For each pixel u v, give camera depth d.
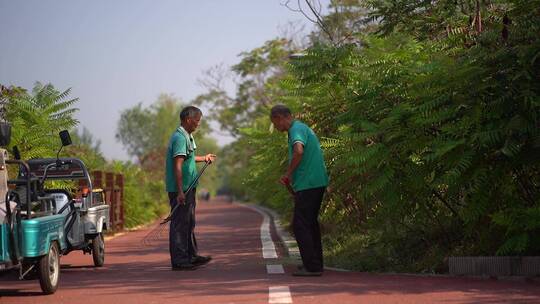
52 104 22.28
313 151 13.20
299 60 15.52
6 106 21.70
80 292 11.87
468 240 13.59
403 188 13.58
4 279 14.01
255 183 26.80
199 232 30.53
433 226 14.55
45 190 15.58
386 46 17.34
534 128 11.85
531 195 12.68
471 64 12.58
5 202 10.91
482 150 12.40
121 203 32.81
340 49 15.27
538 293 9.99
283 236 25.06
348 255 15.80
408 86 13.91
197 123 15.52
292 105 18.62
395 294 10.30
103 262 17.00
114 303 10.45
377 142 13.73
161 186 53.97
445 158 12.55
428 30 17.03
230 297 10.48
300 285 11.58
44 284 11.62
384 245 14.94
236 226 35.34
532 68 12.28
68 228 15.05
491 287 10.72
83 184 23.11
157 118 142.75
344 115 14.54
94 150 32.56
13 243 10.86
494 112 12.26
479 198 12.42
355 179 15.18
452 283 11.28
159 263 17.11
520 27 12.44
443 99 12.68
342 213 17.81
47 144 21.86
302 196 13.05
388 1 16.95
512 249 12.21
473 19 15.34
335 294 10.45
